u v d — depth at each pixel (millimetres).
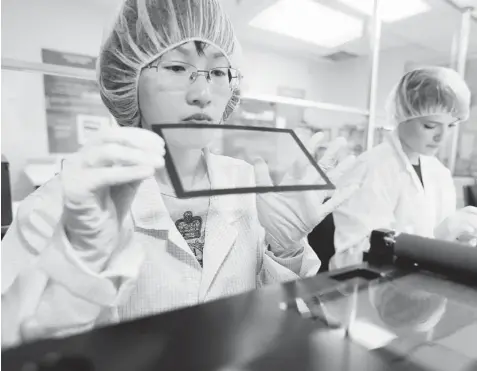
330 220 1208
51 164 2025
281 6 1939
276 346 282
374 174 1127
